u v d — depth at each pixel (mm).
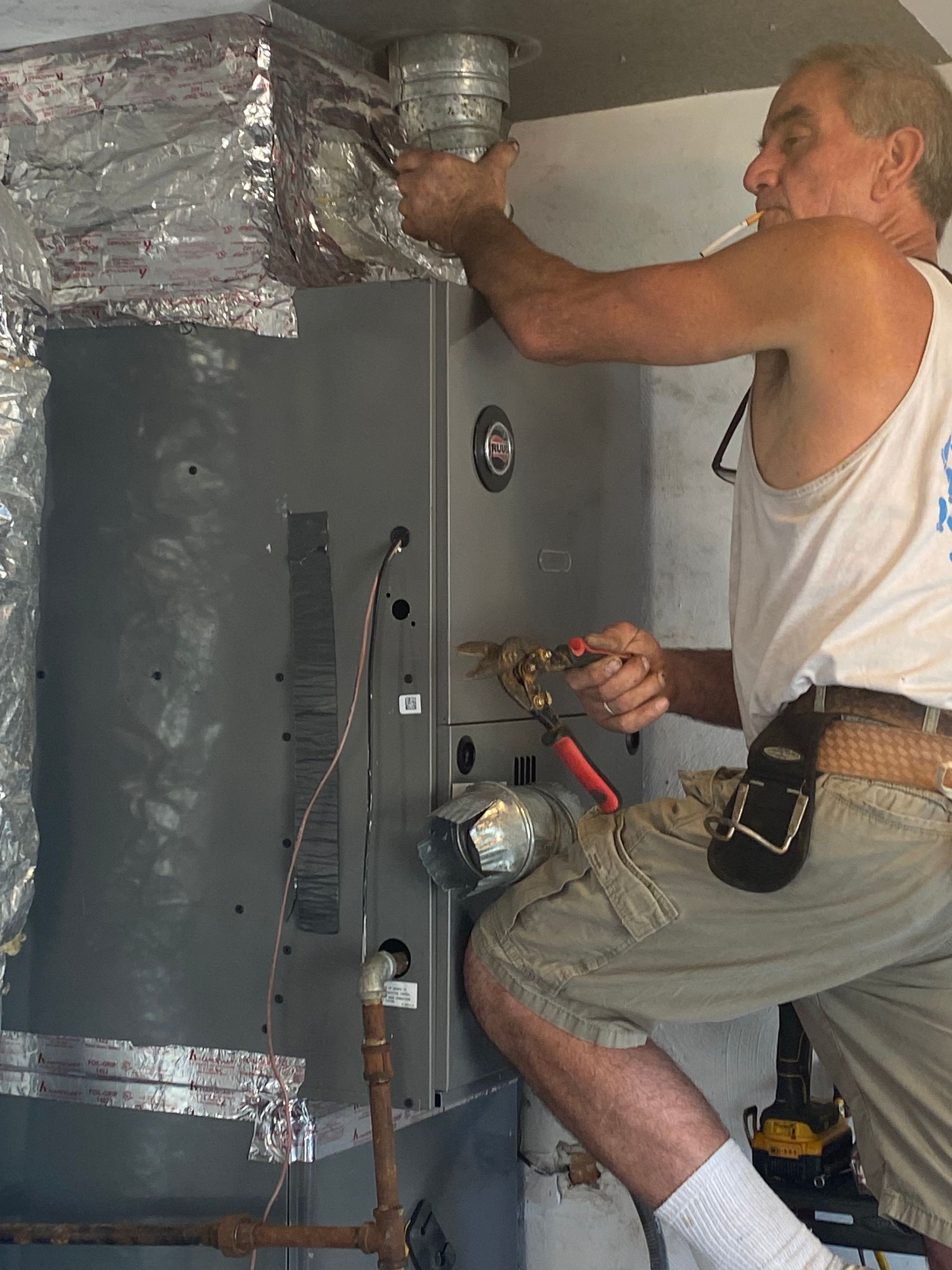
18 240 1588
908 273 1319
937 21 1869
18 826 1587
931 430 1303
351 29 1780
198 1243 1519
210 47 1611
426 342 1525
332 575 1562
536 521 1742
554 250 2266
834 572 1330
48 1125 1694
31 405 1584
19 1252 1705
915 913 1302
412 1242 1778
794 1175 1802
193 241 1630
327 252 1729
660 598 2172
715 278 1353
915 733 1301
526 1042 1481
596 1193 2162
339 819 1554
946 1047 1466
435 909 1518
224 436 1622
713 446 2146
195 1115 1618
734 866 1328
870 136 1487
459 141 1814
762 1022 2084
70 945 1688
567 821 1590
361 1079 1534
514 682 1526
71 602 1693
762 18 1829
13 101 1713
